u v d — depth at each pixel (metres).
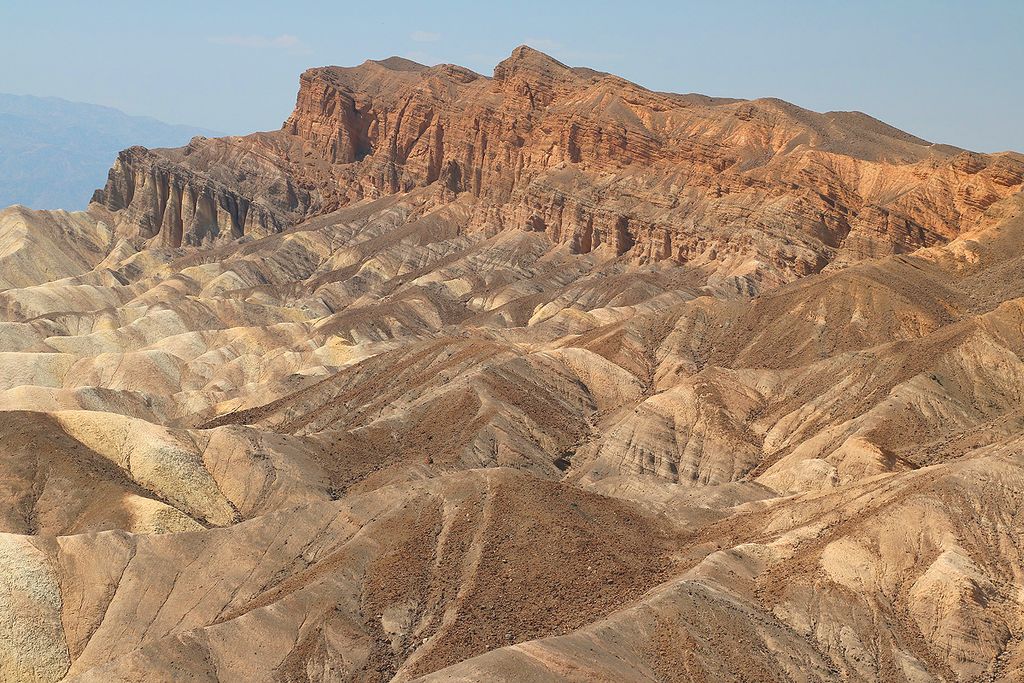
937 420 136.25
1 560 95.56
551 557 94.31
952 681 81.56
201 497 125.19
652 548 98.94
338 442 140.00
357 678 86.31
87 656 94.25
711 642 81.50
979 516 91.19
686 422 147.75
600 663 75.56
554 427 148.12
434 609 92.19
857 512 95.81
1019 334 147.62
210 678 84.38
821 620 85.69
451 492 101.75
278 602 90.81
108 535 100.31
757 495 118.56
